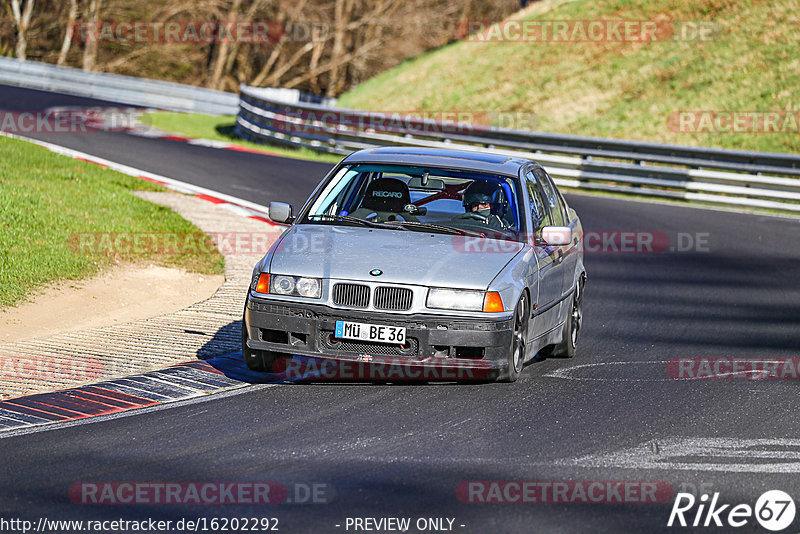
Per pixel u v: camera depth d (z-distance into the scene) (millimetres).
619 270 49312
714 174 76500
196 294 39188
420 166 29484
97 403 24000
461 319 24719
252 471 19141
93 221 47250
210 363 28219
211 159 81125
